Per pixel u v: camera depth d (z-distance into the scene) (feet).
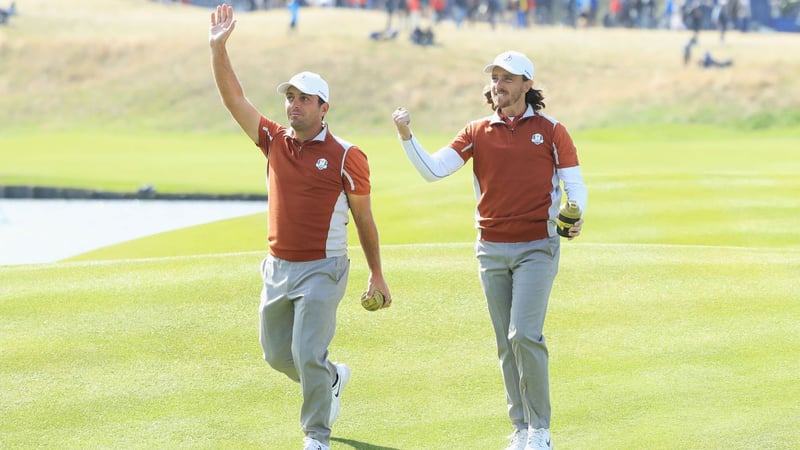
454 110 402.52
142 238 139.23
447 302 76.79
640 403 57.98
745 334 69.00
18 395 60.59
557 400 59.00
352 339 69.82
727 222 124.06
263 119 53.11
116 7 632.38
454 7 596.29
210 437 54.80
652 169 211.00
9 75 436.76
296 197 51.11
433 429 55.67
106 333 71.00
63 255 155.33
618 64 439.22
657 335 69.56
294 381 58.65
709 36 513.04
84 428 56.08
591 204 134.92
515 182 51.88
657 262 86.99
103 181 226.17
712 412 56.08
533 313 51.60
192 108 406.21
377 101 409.08
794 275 83.10
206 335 70.64
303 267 51.47
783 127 361.30
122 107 411.34
